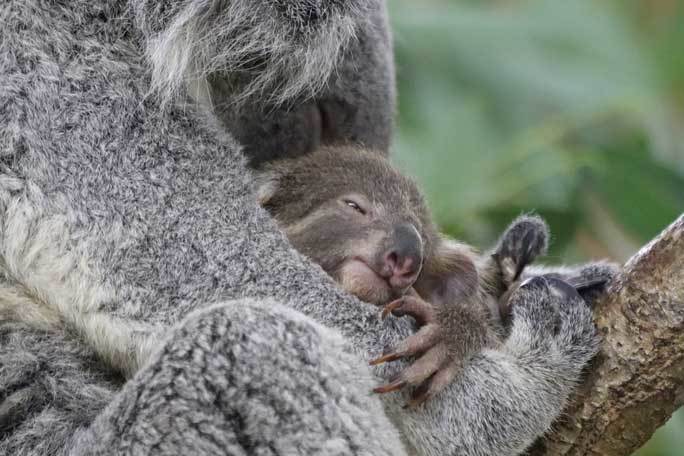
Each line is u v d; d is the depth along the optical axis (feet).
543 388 31.12
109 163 31.55
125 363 31.60
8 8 32.14
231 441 28.58
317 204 34.60
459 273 34.19
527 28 48.55
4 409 31.63
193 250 31.48
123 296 31.09
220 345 28.96
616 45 49.06
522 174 42.22
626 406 30.37
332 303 31.83
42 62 31.89
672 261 29.76
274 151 39.11
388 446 29.84
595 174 42.96
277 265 31.86
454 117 45.57
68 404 31.99
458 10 48.65
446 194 42.68
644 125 46.73
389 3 48.52
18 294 32.12
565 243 42.78
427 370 29.96
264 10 34.63
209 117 33.22
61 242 31.22
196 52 34.40
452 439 31.42
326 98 40.06
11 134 31.53
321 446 28.99
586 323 31.14
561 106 47.42
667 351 29.76
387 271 32.48
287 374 29.07
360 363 30.37
